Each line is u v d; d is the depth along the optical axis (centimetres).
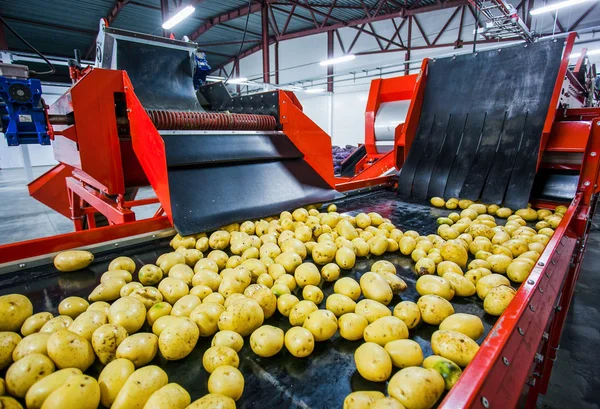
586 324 258
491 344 69
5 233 546
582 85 528
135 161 229
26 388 81
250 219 191
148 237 172
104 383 81
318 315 103
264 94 270
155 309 111
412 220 225
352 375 91
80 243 154
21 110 174
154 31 1344
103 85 190
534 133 244
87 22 1131
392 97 468
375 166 431
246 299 109
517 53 265
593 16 1018
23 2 941
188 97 285
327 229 185
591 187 204
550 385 201
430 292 126
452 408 52
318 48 1620
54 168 340
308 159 254
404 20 1324
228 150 207
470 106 282
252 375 91
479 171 260
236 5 1226
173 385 78
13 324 105
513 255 158
